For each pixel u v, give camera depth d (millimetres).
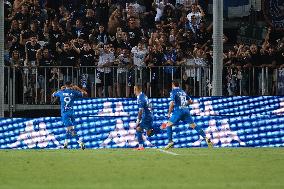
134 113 46719
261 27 58531
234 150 41312
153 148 43250
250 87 50094
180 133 44188
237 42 58406
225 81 50219
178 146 44156
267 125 45000
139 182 26203
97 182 26281
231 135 44750
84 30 53312
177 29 54062
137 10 55625
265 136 44938
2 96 43594
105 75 48844
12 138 43594
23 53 51250
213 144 44500
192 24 54844
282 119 45094
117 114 46594
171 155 37688
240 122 44844
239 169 30625
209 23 59344
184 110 41781
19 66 48375
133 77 48875
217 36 44281
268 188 24391
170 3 57250
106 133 44125
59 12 55438
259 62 51406
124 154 38438
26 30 52000
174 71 48969
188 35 53938
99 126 44094
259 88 49875
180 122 44250
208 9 59656
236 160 34688
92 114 46562
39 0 55031
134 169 30672
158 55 50875
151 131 42031
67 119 42938
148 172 29500
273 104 47250
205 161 34188
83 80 48750
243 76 50094
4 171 30188
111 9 54719
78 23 53281
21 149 43031
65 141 43406
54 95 43094
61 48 51125
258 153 38938
